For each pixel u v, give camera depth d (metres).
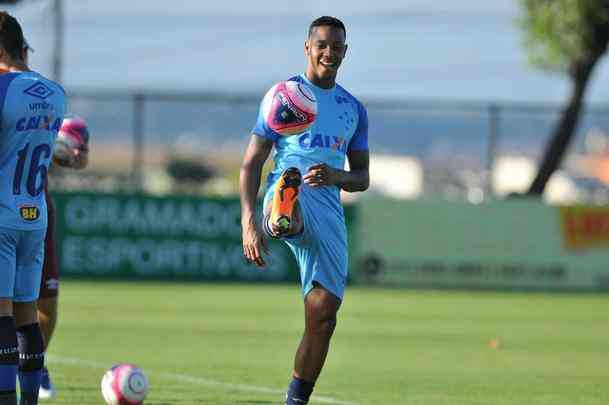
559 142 99.69
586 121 102.19
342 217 27.83
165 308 68.25
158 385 37.94
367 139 28.88
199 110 96.62
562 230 90.19
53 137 27.30
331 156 27.77
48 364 42.59
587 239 90.31
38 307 33.16
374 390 38.44
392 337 56.50
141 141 94.38
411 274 89.44
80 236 87.38
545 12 98.44
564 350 52.88
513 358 49.25
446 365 46.12
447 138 141.62
